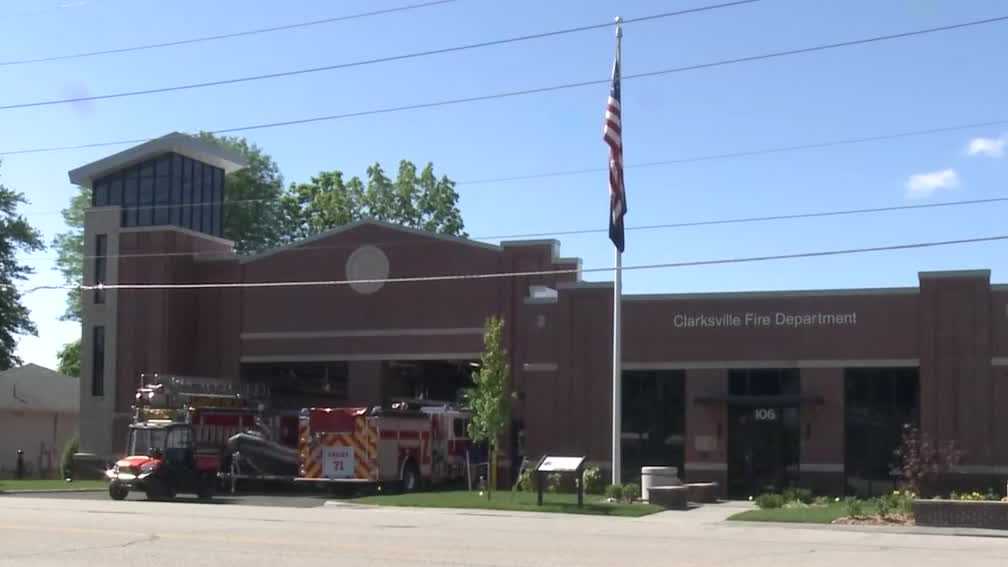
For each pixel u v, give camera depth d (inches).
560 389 1598.2
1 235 2397.9
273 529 819.4
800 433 1480.1
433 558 620.4
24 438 2516.0
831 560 651.5
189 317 1916.8
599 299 1594.5
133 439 1401.3
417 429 1550.2
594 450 1566.2
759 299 1523.1
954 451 1398.9
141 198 2049.7
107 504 1198.9
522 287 1707.7
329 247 1835.6
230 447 1494.8
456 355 1731.1
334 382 1857.8
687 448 1523.1
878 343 1466.5
